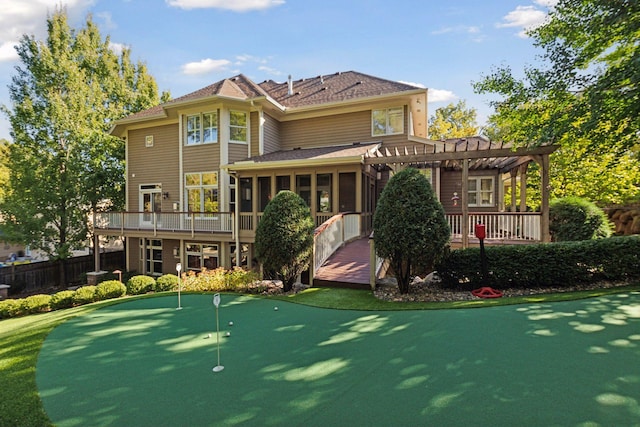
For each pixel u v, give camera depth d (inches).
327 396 117.5
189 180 591.2
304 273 328.8
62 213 628.4
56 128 616.1
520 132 413.4
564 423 97.6
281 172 498.6
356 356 151.5
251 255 531.8
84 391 128.5
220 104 554.9
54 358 162.9
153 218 572.4
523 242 360.8
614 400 109.0
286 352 159.2
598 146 370.3
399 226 265.3
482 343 160.9
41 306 315.3
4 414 114.3
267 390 123.3
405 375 131.0
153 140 639.8
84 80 690.8
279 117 619.5
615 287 263.1
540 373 128.7
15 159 599.2
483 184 581.3
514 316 200.8
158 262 630.5
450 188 598.2
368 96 538.6
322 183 510.6
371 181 563.8
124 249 750.5
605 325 179.6
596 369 130.7
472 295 262.4
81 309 279.1
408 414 104.7
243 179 550.0
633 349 148.4
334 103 557.0
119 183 735.7
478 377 127.3
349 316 218.8
